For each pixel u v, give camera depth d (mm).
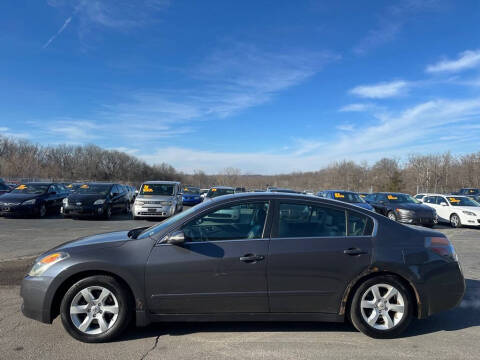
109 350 3178
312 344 3359
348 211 3723
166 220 3988
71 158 79000
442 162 42500
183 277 3354
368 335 3494
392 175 46781
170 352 3156
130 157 90062
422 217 13461
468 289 5297
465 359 3111
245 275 3393
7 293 4727
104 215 13805
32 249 7703
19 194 14164
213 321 3459
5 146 64812
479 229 14000
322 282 3451
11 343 3289
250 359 3051
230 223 3590
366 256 3488
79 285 3318
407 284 3578
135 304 3348
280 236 3539
